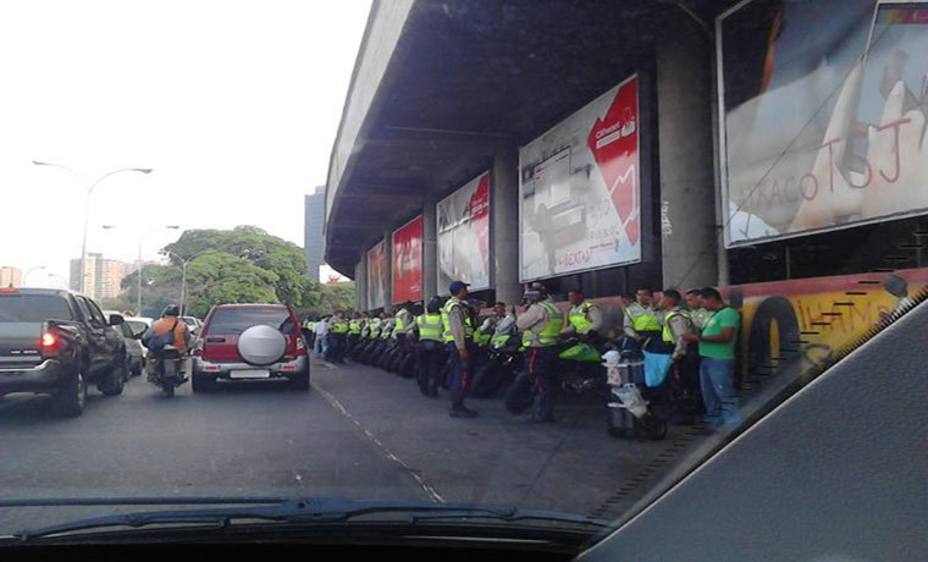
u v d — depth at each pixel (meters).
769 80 10.66
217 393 14.81
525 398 11.29
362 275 49.84
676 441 3.93
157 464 7.70
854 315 3.33
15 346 10.73
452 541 3.45
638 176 14.45
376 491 6.34
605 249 15.64
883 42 8.79
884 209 8.69
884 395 2.05
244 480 6.87
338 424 10.63
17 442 9.05
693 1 11.95
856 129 9.13
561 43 13.91
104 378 14.07
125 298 53.41
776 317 8.52
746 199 11.06
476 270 23.89
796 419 2.24
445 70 15.44
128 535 3.53
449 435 9.57
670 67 13.16
